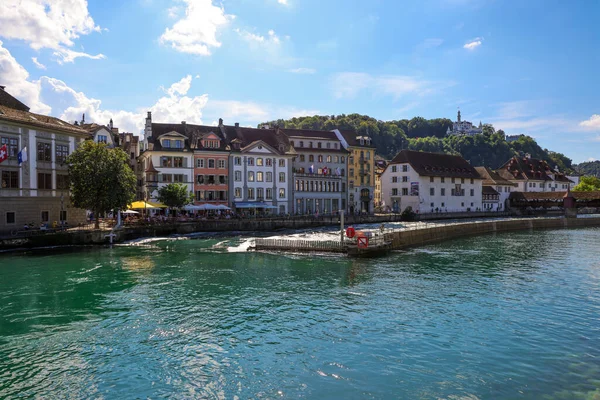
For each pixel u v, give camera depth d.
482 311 22.64
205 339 18.45
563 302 24.52
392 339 18.52
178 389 14.17
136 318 21.08
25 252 39.75
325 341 18.28
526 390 14.13
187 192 68.44
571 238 61.22
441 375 15.17
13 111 44.47
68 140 48.62
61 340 18.20
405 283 29.08
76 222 50.09
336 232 61.84
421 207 96.12
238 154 74.69
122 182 45.72
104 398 13.60
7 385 14.38
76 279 29.08
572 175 168.50
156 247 45.00
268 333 19.17
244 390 14.12
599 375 15.17
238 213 74.25
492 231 71.62
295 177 82.12
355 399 13.57
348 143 92.69
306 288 27.41
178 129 74.00
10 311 22.02
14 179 42.28
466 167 110.06
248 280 29.58
